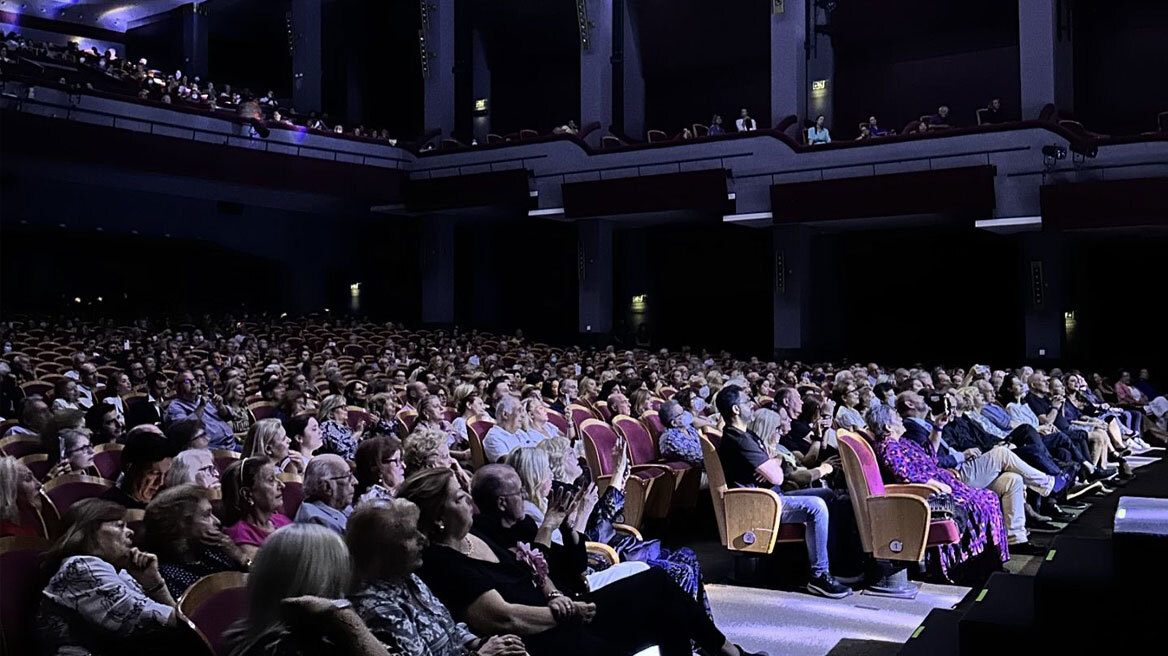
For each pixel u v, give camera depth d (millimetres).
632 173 20781
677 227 24516
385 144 23453
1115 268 19609
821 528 5992
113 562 3219
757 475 6156
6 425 7117
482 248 27359
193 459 4434
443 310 24531
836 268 21984
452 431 8492
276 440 5277
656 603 3945
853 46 23156
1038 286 17812
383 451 4742
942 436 8727
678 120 25766
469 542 3715
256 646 2221
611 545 5254
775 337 20297
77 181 21797
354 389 9773
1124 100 20188
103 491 4797
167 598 3307
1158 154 15523
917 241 21766
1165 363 19188
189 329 21812
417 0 28641
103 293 23562
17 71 19500
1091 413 12391
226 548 3605
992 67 21578
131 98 19609
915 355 22016
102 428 6961
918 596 5957
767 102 24359
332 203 24688
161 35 31562
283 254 26047
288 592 2314
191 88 23109
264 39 32719
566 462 5523
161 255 24062
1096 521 8203
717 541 7762
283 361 15734
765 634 5109
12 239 21781
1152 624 3164
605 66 22750
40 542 3281
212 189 22750
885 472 6344
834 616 5473
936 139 17531
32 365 13281
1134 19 20016
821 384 13719
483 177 22297
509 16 26891
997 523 6535
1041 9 17938
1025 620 3426
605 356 18906
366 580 2826
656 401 10906
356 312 27828
